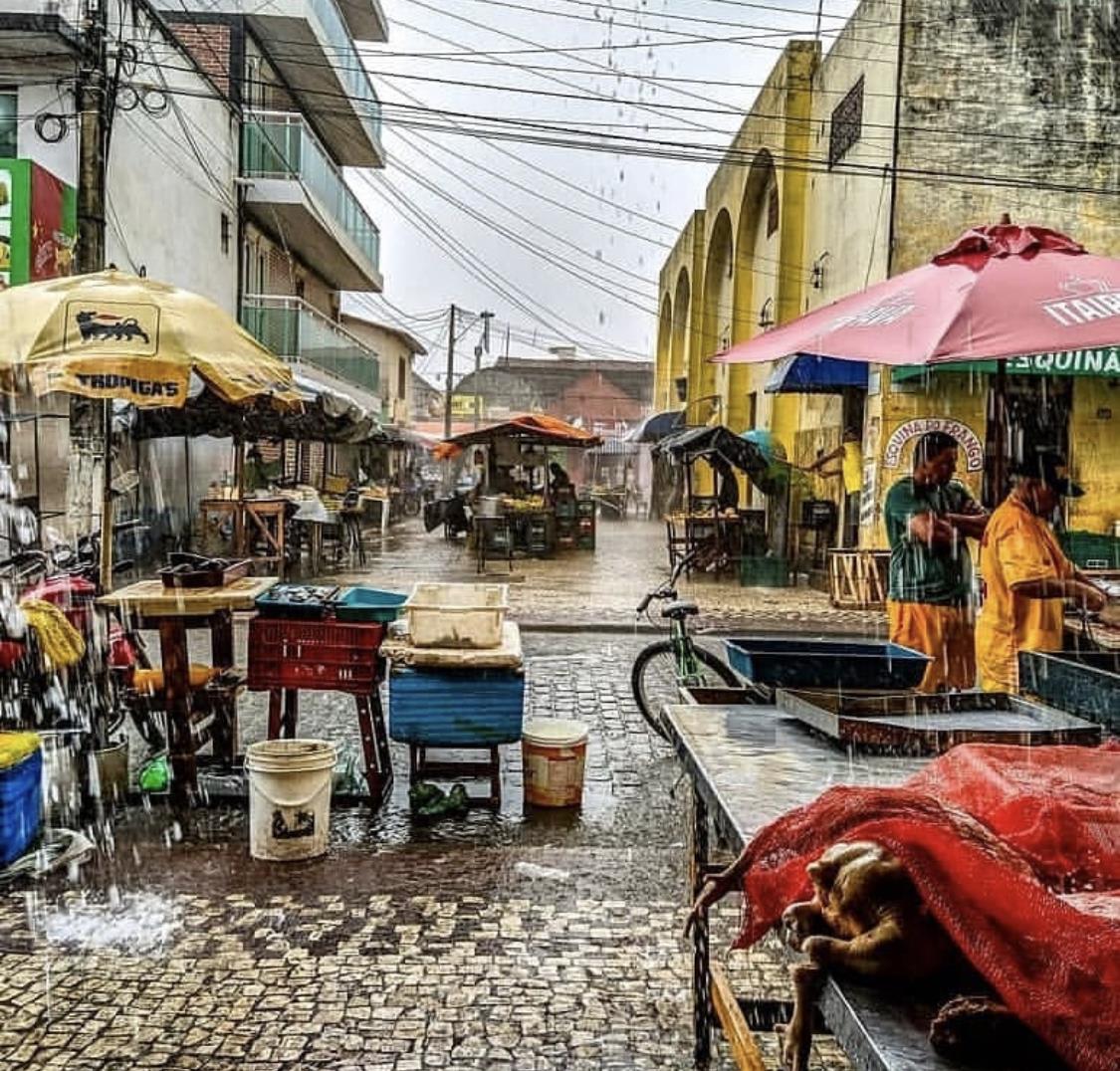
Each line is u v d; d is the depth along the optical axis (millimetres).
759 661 3900
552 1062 3438
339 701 8406
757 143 21594
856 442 15453
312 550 17188
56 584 5793
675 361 34531
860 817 1989
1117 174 14016
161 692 5957
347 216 24078
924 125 13992
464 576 16984
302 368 19609
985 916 1735
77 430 9094
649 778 6582
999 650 5324
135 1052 3457
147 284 5906
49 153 12953
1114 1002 1579
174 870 4945
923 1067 1591
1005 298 4113
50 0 12891
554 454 31688
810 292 18234
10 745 4914
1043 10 13914
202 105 17203
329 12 20641
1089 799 2289
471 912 4551
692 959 4129
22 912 4492
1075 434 13695
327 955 4137
